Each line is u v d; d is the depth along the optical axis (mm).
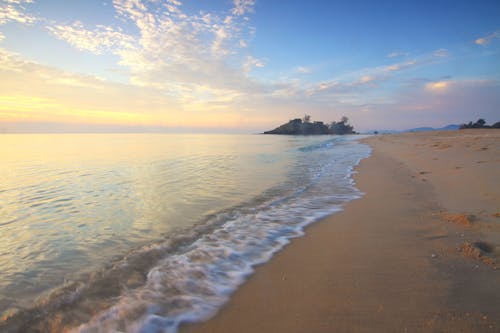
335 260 3766
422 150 18172
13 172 13031
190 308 2785
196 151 26609
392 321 2443
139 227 5402
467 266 3320
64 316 2719
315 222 5465
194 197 7770
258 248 4281
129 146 35844
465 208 5477
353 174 11117
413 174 10078
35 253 4285
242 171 12711
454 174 8789
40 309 2836
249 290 3102
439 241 4125
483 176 7766
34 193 8578
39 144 41000
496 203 5453
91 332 2463
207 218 5871
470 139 23312
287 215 5957
